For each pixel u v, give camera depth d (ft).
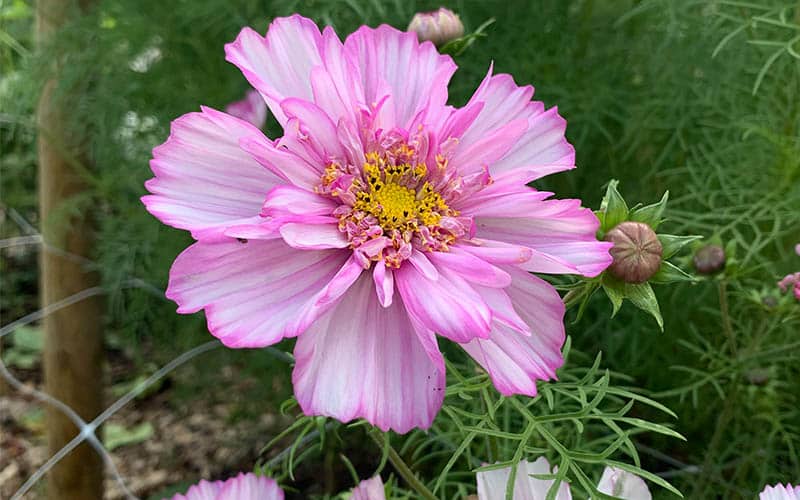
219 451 1.07
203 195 0.36
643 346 0.87
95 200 0.98
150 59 1.00
